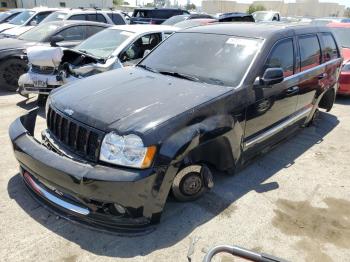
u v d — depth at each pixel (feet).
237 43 12.48
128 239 9.23
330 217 10.73
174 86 10.93
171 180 8.96
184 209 10.59
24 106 20.67
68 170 8.51
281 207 11.10
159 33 21.16
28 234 9.21
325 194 12.06
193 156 9.79
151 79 11.62
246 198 11.44
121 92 10.38
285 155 15.12
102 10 36.88
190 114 9.37
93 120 9.00
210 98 10.15
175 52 13.44
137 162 8.41
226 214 10.53
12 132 10.41
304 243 9.52
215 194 11.55
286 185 12.48
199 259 8.70
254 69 11.55
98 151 8.70
